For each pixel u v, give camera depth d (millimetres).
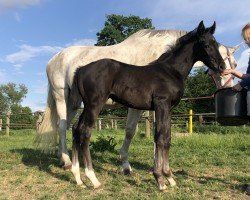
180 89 4660
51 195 4410
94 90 4496
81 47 6461
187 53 4762
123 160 5758
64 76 6355
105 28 39531
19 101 84812
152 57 5789
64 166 6094
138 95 4516
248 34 4199
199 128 16938
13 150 9133
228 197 4281
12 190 4770
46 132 6781
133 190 4637
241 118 4434
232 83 5715
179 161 6809
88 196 4383
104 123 25531
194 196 4281
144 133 14133
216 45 4699
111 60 4629
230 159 7109
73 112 6738
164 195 4277
